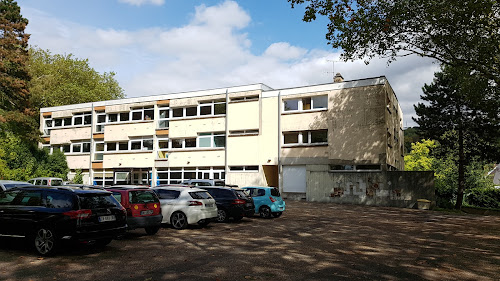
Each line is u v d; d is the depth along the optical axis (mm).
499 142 30219
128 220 10852
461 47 15750
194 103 34250
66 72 50094
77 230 8320
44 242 8531
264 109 31406
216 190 16203
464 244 11414
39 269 7289
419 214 21266
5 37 31906
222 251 9406
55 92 47250
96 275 6898
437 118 30875
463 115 30406
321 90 29344
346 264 8180
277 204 17859
